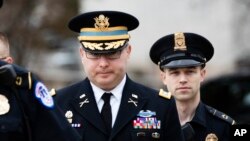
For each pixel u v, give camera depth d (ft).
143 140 28.02
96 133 28.04
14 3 89.10
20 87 21.76
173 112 28.66
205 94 52.24
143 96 28.73
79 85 29.12
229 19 116.16
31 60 94.48
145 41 125.29
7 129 21.06
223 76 52.29
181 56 32.04
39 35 92.12
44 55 102.53
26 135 21.62
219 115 32.09
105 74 27.86
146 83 109.40
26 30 89.81
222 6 116.57
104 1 113.91
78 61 123.13
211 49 32.89
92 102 28.43
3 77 21.50
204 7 115.96
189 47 32.35
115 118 28.30
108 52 27.73
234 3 108.47
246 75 51.90
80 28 28.91
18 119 21.36
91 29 28.55
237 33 108.88
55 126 21.98
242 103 51.13
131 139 27.96
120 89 28.55
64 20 95.14
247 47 108.37
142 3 125.59
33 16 91.91
